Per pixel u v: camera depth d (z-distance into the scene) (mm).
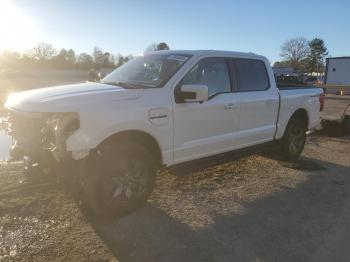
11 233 3820
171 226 4117
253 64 5898
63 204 4539
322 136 9797
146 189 4391
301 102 6770
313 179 5953
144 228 4039
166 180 5609
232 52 5602
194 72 4879
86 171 4016
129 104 4129
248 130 5719
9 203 4516
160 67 4930
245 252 3658
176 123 4598
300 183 5730
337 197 5203
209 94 5059
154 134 4371
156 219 4266
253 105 5695
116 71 5488
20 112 4016
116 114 3984
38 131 3904
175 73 4695
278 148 6695
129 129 4121
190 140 4836
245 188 5418
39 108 3848
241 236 3969
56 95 4078
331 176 6152
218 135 5219
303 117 7105
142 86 4570
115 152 4016
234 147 5547
